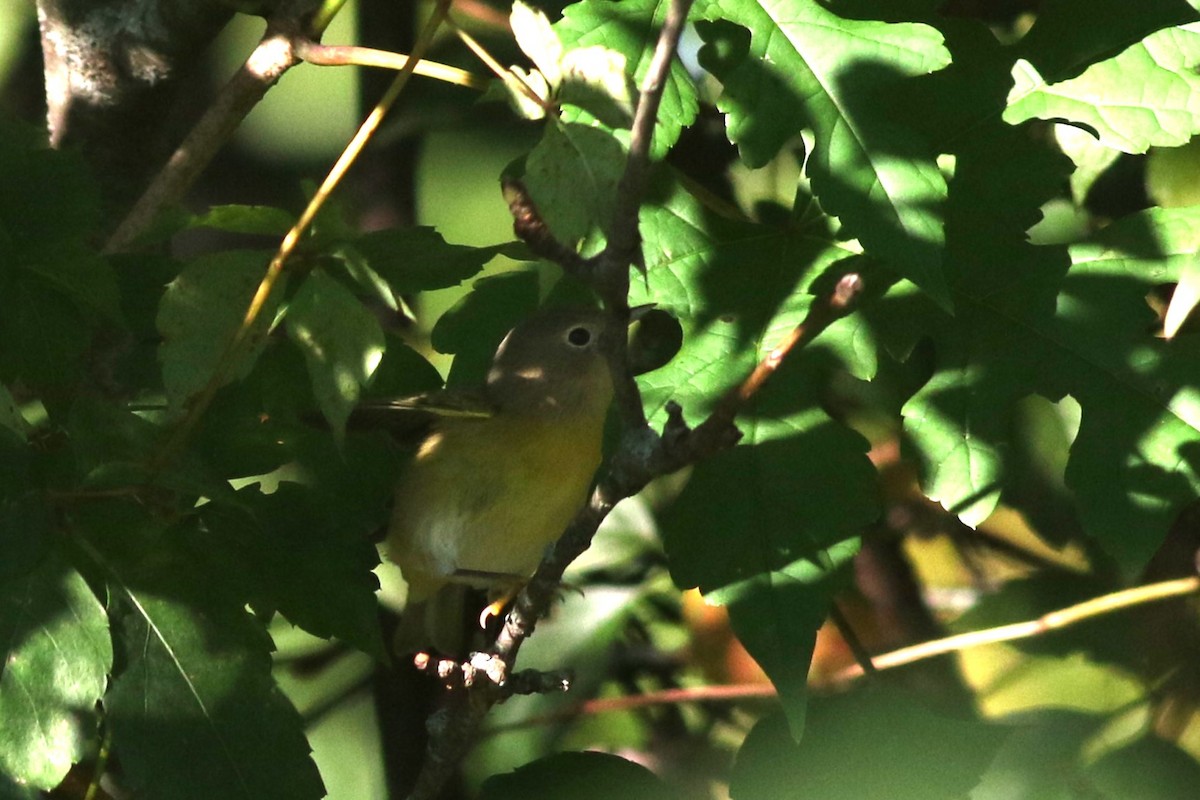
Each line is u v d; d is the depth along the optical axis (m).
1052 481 9.89
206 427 6.87
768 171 9.84
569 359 8.82
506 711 10.70
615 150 5.43
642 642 10.98
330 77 13.21
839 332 6.80
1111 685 9.81
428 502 8.78
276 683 6.21
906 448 6.95
